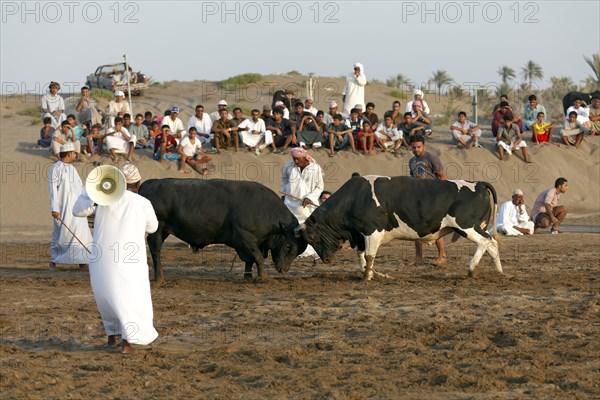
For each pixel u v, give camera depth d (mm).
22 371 9039
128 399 8320
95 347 10344
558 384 8633
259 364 9477
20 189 25125
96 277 9672
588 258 17375
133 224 9688
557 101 43500
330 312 12227
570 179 28219
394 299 13039
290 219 14617
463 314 11938
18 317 12023
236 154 26391
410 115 28172
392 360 9578
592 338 10453
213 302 13031
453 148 28500
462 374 8930
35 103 41188
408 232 14453
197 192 14398
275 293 13672
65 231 16406
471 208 14383
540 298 13016
